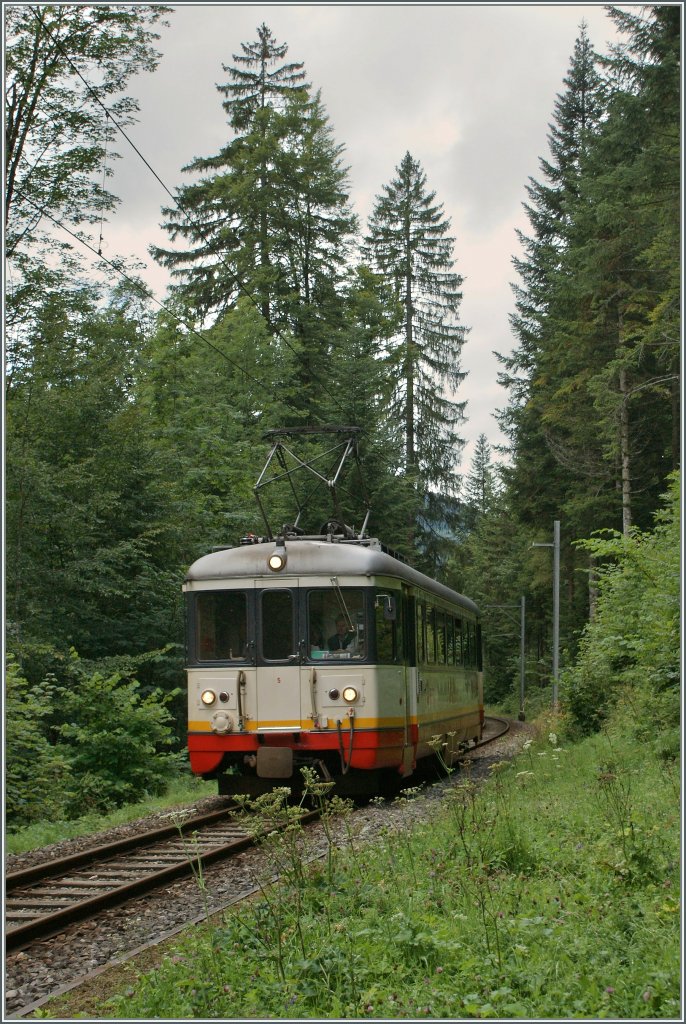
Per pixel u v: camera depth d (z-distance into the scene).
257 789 13.23
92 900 7.63
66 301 20.34
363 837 9.87
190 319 36.56
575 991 5.04
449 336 45.16
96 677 16.20
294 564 13.11
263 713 12.88
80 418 21.41
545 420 32.09
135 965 6.05
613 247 26.52
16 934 6.84
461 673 19.36
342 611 13.01
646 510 31.30
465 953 5.60
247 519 25.59
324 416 30.75
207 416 30.44
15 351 19.95
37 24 18.41
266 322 36.12
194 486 26.80
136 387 31.92
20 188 19.27
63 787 14.67
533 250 39.75
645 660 14.59
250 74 38.81
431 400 43.94
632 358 24.47
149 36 19.22
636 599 16.92
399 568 14.04
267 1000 5.18
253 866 9.07
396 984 5.32
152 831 10.96
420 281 45.53
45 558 20.17
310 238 39.12
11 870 9.65
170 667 21.91
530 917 6.12
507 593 56.09
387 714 13.13
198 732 13.03
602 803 9.33
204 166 38.59
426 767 16.45
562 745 18.09
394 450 30.97
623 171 22.91
